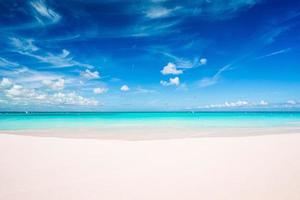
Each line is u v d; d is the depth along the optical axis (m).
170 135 13.26
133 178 4.82
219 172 5.20
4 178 4.82
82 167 5.64
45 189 4.21
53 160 6.32
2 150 7.65
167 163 6.00
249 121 28.36
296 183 4.43
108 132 15.09
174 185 4.39
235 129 17.27
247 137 10.47
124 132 15.14
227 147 8.14
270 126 20.55
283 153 7.11
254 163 5.95
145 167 5.64
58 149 7.83
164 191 4.10
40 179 4.75
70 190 4.15
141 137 12.20
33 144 8.74
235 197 3.80
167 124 23.81
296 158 6.45
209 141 9.41
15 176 4.95
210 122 27.36
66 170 5.39
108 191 4.10
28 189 4.21
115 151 7.50
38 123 24.97
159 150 7.65
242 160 6.27
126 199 3.76
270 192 3.99
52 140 9.66
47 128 18.62
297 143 8.92
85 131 15.83
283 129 17.22
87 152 7.36
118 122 28.05
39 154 7.07
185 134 13.77
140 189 4.20
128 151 7.50
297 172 5.14
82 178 4.82
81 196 3.88
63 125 22.34
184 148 7.98
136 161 6.22
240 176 4.89
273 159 6.36
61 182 4.57
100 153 7.21
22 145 8.54
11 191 4.11
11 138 10.12
